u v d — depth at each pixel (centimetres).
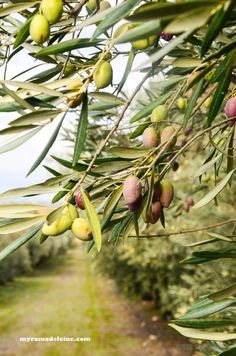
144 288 388
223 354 32
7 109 34
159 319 363
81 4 35
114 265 468
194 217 169
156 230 230
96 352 309
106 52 32
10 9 31
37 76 38
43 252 928
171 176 185
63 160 38
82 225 33
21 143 32
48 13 31
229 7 20
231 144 48
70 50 32
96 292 557
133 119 40
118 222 44
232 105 38
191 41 37
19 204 35
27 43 38
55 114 32
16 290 605
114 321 387
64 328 386
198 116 79
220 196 151
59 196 36
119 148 38
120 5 27
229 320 38
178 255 244
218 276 127
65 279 727
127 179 36
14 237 559
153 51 32
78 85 33
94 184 38
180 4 19
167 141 36
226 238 41
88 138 87
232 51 27
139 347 305
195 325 38
